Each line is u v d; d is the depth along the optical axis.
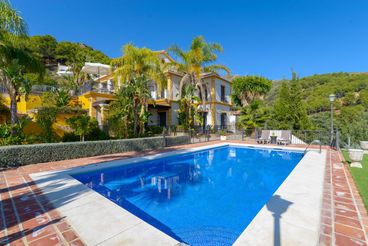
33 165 7.37
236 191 5.84
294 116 16.72
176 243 2.53
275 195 4.05
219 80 23.03
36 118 11.89
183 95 17.59
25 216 3.25
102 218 3.18
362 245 2.39
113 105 14.69
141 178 7.23
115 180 6.95
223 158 10.64
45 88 17.39
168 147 12.48
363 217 3.10
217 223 4.00
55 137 11.53
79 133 10.79
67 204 3.75
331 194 4.10
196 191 5.85
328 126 17.06
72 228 2.87
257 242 2.48
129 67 13.77
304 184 4.77
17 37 9.48
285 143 13.42
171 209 4.66
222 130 19.72
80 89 20.69
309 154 9.10
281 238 2.56
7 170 6.59
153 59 14.09
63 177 5.71
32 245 2.45
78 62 33.03
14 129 8.90
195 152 11.09
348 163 7.11
